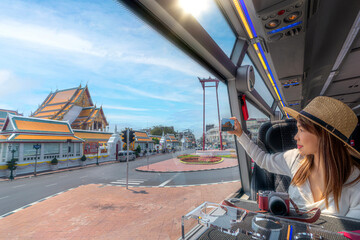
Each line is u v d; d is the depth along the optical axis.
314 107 0.69
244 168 2.23
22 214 2.56
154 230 1.80
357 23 2.00
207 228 0.56
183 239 0.53
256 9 1.59
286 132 1.35
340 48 2.59
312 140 0.70
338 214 0.66
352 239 0.42
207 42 1.43
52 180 5.04
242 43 2.12
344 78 4.16
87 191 4.32
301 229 0.47
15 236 1.94
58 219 2.37
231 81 2.06
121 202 3.20
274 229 0.47
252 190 1.44
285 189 1.28
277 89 4.23
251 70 2.06
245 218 0.57
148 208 2.56
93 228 2.08
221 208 0.62
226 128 1.13
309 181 0.79
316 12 1.74
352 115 0.64
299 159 0.92
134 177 5.50
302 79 3.32
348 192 0.66
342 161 0.65
